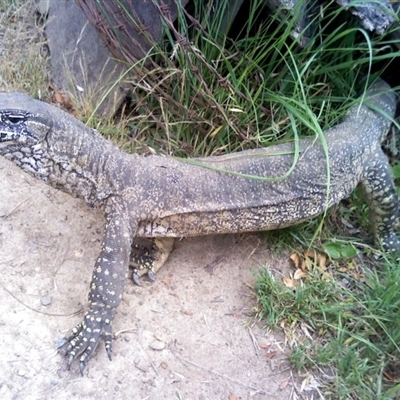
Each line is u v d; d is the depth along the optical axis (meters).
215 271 0.82
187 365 0.72
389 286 0.79
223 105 0.87
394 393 0.72
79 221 0.84
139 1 0.86
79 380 0.67
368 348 0.75
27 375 0.66
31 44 1.01
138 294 0.78
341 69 0.91
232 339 0.75
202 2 0.86
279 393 0.71
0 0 1.06
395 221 0.88
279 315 0.77
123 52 0.87
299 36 0.83
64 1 1.01
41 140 0.71
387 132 0.94
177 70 0.84
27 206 0.84
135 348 0.72
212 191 0.77
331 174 0.82
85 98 0.95
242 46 0.90
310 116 0.81
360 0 0.80
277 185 0.79
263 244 0.87
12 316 0.71
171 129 0.91
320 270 0.84
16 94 0.71
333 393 0.72
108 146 0.76
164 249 0.81
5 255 0.78
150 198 0.75
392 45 0.91
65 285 0.76
